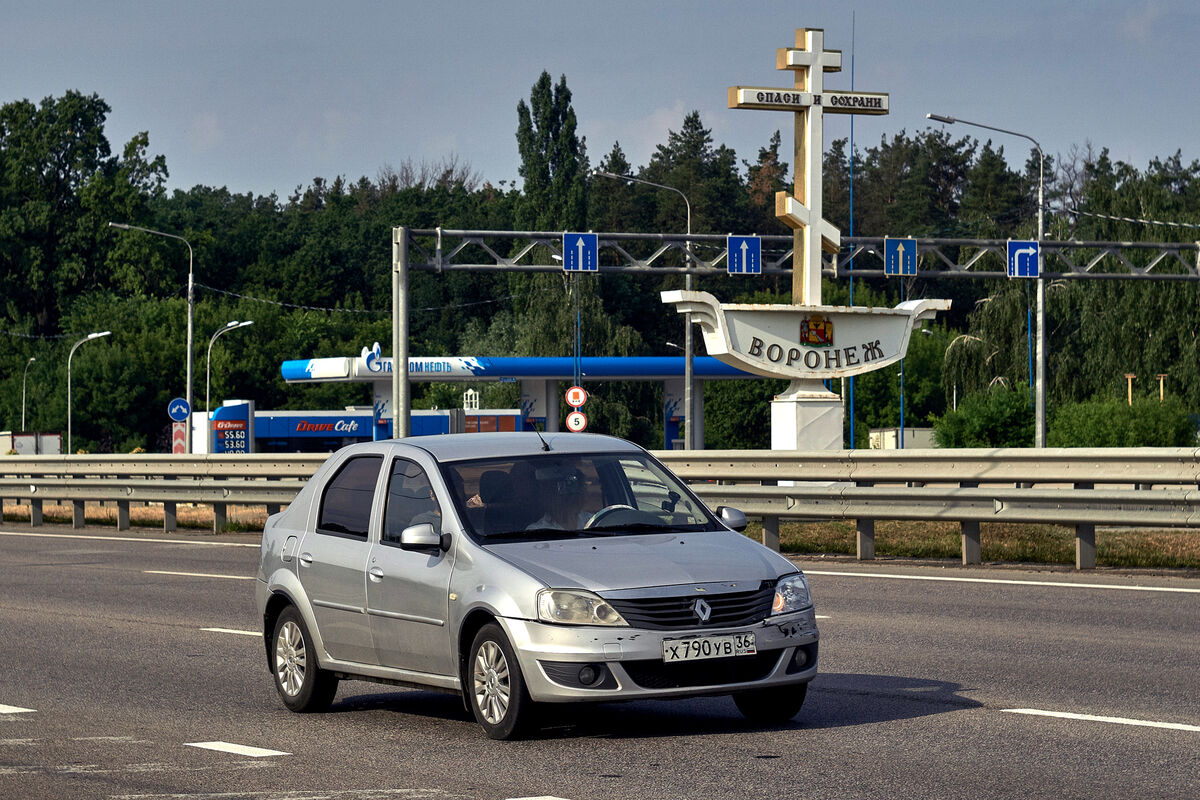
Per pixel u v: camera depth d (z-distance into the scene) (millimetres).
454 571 16422
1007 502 32281
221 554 41969
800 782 13805
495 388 161500
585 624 15156
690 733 16359
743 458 37781
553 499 17078
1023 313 118625
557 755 15352
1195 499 29672
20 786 14656
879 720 16875
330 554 18359
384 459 18281
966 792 13234
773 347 52656
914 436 125000
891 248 70375
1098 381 112812
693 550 16219
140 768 15445
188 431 108250
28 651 24797
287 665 19047
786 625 15688
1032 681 19234
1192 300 108375
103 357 181500
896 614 25906
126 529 52094
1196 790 13102
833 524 38250
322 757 15797
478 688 16203
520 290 188750
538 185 193000
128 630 27125
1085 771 13984
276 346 198750
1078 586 28750
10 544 47031
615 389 158750
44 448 128375
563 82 193750
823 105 53219
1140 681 19016
